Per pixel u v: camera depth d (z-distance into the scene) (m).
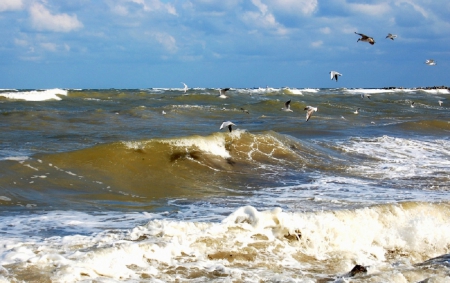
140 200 12.78
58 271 6.78
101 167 15.24
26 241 8.27
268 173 16.64
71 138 21.05
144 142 17.08
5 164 14.04
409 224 9.98
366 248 9.06
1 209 11.04
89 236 8.49
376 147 21.77
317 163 18.28
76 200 12.30
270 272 7.43
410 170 17.50
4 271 6.75
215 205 12.17
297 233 8.84
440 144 23.22
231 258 7.82
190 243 8.11
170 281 6.87
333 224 9.30
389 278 7.14
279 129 26.53
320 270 7.75
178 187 14.48
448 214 10.97
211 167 16.69
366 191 14.04
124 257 7.39
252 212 9.05
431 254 9.28
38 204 11.68
